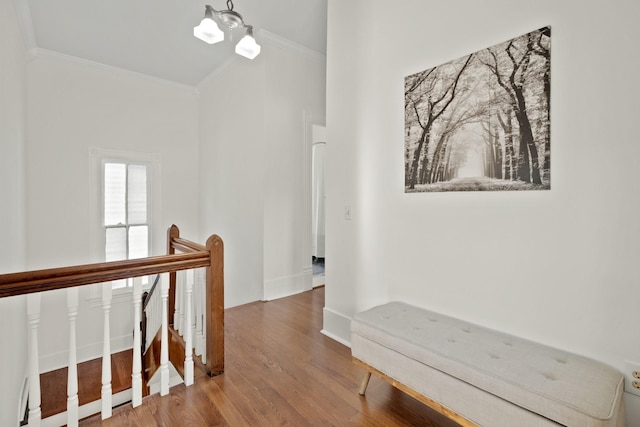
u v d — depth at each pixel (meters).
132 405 1.67
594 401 1.03
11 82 2.44
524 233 1.53
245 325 2.75
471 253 1.72
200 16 3.00
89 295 3.81
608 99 1.28
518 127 1.52
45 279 1.39
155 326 3.01
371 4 2.24
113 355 3.95
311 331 2.63
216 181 4.41
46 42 3.44
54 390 3.26
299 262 3.78
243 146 3.78
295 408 1.67
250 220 3.67
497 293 1.62
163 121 4.61
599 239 1.32
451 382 1.34
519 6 1.51
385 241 2.18
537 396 1.10
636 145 1.22
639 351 1.23
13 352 2.26
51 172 3.68
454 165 1.78
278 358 2.19
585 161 1.34
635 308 1.24
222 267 2.00
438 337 1.53
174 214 4.73
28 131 3.50
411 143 2.00
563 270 1.41
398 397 1.76
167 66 4.11
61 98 3.75
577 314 1.38
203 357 2.10
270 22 3.18
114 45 3.54
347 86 2.44
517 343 1.47
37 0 2.72
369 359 1.69
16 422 2.37
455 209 1.79
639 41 1.21
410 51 1.99
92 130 3.99
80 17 2.99
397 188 2.09
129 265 1.65
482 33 1.65
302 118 3.77
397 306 1.97
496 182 1.61
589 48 1.32
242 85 3.76
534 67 1.47
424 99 1.92
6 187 2.19
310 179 3.89
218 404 1.70
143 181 4.43
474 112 1.69
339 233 2.51
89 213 3.96
